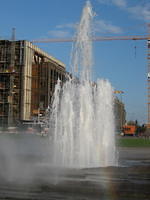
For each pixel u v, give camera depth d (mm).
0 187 11078
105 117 20562
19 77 96125
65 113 21031
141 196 9812
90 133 19891
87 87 21156
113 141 20453
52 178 12992
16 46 97500
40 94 99188
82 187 11188
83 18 23109
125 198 9539
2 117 93812
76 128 20234
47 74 99750
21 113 94125
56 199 9289
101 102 20891
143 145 41000
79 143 19844
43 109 97125
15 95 95562
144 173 14828
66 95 21453
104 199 9406
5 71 95625
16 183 11891
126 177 13562
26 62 96875
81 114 20391
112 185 11586
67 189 10781
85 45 22953
